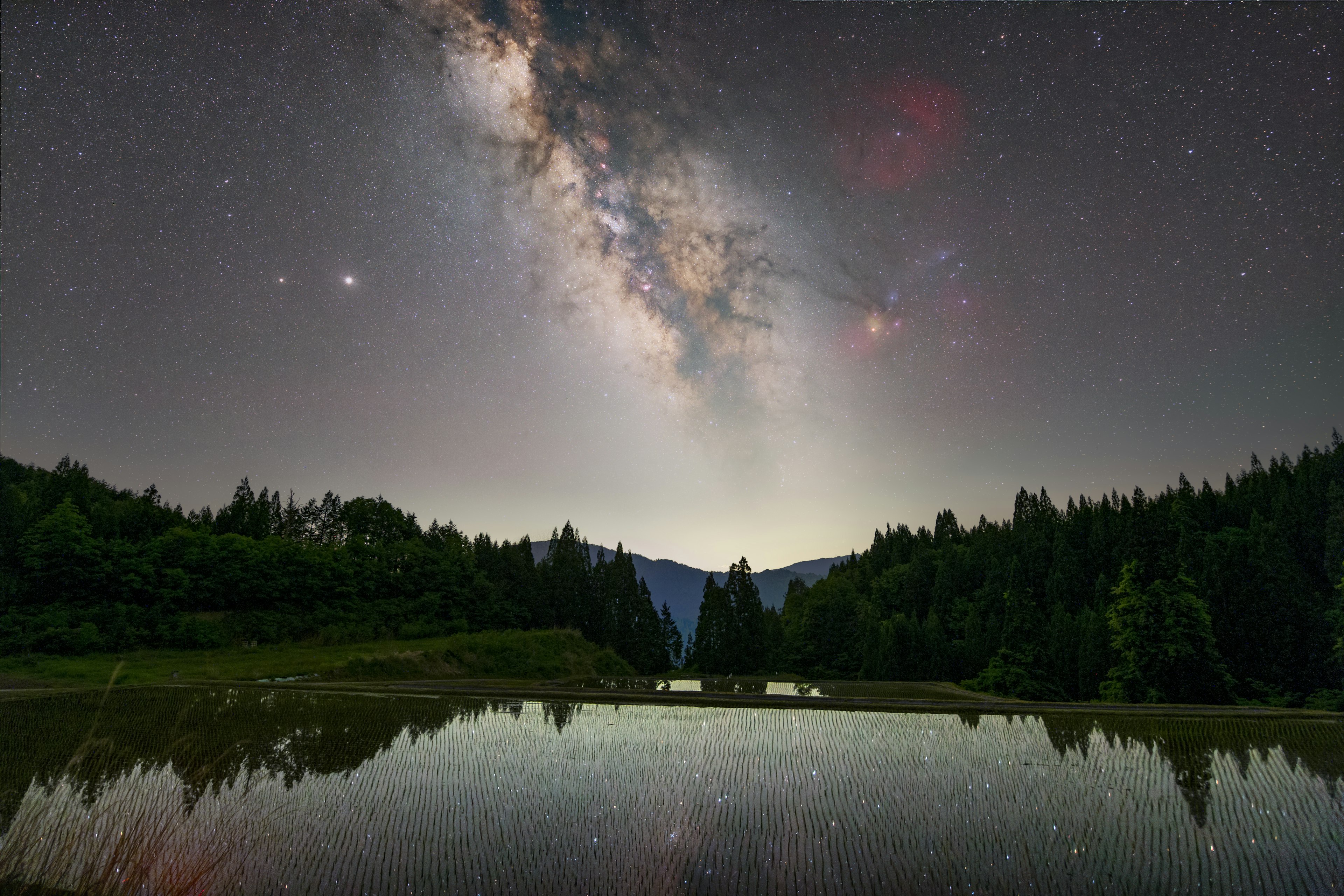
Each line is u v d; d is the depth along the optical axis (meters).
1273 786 9.96
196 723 14.17
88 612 50.31
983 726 14.02
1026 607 80.00
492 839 8.02
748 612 90.94
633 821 8.59
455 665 51.84
